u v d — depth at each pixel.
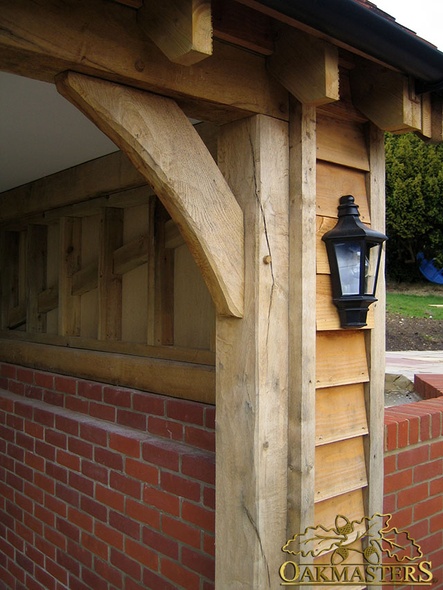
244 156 1.97
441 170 17.31
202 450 2.45
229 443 1.99
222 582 2.00
